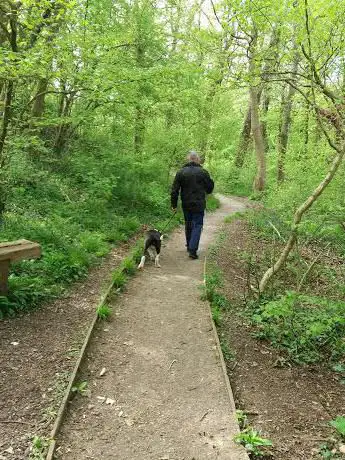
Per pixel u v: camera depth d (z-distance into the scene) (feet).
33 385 13.97
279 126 65.62
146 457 11.57
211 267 28.55
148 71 35.37
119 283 23.27
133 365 16.05
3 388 13.64
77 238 28.94
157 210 43.32
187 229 30.73
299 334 20.11
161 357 16.83
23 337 16.87
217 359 17.11
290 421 14.32
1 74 22.90
